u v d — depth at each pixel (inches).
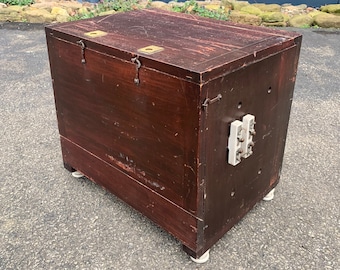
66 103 70.7
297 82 125.2
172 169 54.7
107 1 190.2
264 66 55.3
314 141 92.3
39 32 171.3
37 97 114.2
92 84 62.4
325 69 135.2
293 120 102.0
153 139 55.6
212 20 72.8
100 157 68.3
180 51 53.4
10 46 154.3
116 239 62.9
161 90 50.8
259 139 61.1
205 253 58.6
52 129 97.1
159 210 60.6
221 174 55.4
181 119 49.9
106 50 56.7
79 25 69.1
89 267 57.6
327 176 79.5
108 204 71.1
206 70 45.8
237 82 51.1
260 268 57.5
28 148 88.8
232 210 61.2
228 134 53.4
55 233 64.1
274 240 62.8
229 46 55.6
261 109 58.5
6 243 62.0
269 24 179.3
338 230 64.9
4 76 127.4
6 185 75.9
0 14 183.9
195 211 54.0
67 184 76.7
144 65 51.8
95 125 65.9
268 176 68.4
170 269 57.4
